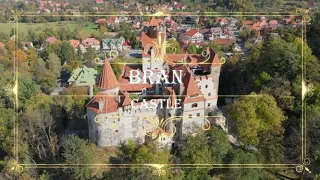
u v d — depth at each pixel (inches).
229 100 2463.1
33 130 2199.8
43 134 2220.7
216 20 5226.4
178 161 1909.4
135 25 5246.1
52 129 2268.7
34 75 3513.8
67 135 2144.4
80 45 4714.6
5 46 4370.1
